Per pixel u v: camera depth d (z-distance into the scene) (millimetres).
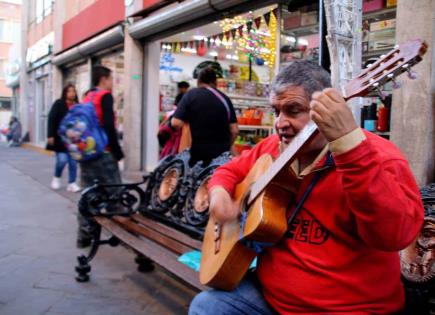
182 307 3189
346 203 1447
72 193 7570
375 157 1229
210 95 4324
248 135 7809
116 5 9688
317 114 1239
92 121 4359
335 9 3148
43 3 16938
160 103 9547
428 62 3322
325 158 1515
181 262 2789
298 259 1551
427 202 2027
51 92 16078
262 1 5871
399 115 3498
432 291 1867
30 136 19953
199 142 4309
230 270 1708
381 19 4203
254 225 1577
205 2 6508
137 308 3162
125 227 3744
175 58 9672
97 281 3635
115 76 10680
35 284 3559
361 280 1463
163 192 4016
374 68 1360
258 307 1674
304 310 1536
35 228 5273
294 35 5488
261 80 8641
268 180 1611
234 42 7199
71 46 13078
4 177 9523
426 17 3344
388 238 1260
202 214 3383
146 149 9219
